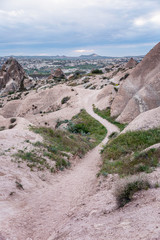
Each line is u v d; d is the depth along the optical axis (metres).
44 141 21.34
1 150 15.40
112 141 21.48
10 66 157.62
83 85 109.75
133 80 45.62
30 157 15.29
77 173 15.71
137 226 4.17
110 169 12.58
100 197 8.19
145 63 44.44
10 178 10.73
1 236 5.20
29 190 10.34
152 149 11.52
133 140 18.03
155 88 37.62
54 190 10.91
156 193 6.12
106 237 4.12
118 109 47.03
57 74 173.75
